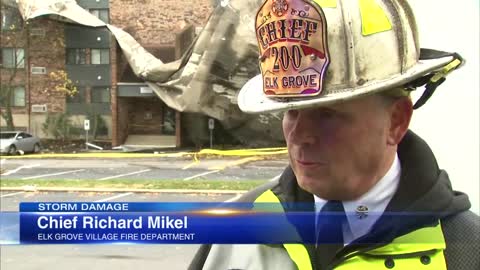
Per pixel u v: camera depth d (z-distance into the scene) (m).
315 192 0.97
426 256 0.89
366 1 0.88
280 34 0.88
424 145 1.00
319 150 0.93
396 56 0.88
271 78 0.91
